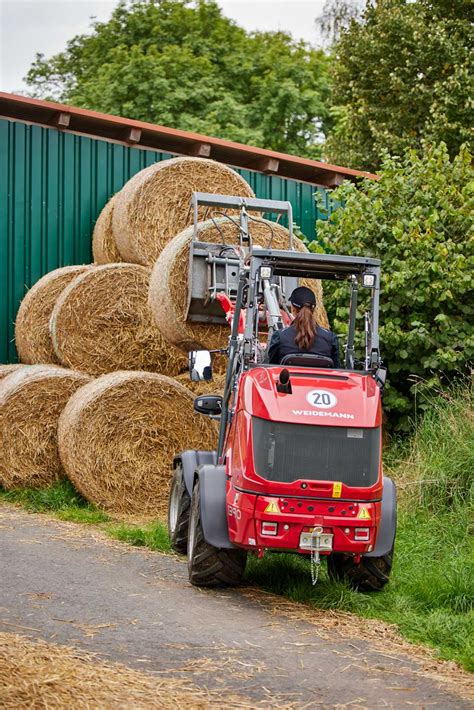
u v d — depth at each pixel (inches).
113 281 499.8
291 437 288.2
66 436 446.0
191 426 457.7
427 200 506.3
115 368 501.0
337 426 289.0
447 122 921.5
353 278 335.6
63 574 319.0
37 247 601.9
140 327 505.0
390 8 1018.1
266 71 1369.3
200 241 450.0
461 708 209.2
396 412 499.8
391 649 255.1
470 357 478.9
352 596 297.9
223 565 307.9
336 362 323.0
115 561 348.2
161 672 217.5
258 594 308.5
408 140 967.0
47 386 477.4
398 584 322.7
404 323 501.4
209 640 247.4
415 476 422.3
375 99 1039.0
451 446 423.8
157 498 451.5
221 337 455.8
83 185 612.7
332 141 1083.9
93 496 443.8
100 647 233.9
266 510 285.1
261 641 251.0
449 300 487.5
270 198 657.0
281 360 313.4
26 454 474.3
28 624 251.6
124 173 623.8
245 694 207.6
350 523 287.3
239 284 341.7
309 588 305.9
